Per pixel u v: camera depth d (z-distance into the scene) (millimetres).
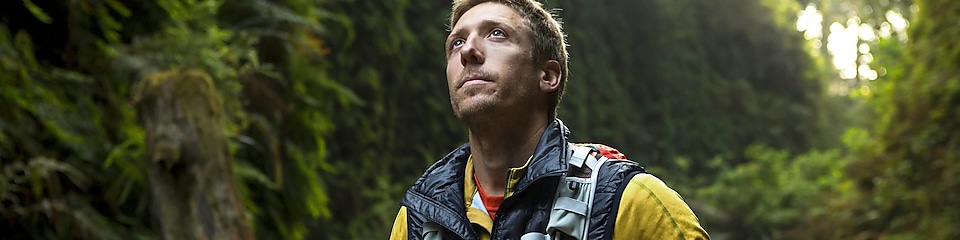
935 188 10047
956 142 10062
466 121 1895
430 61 13977
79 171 4785
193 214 3947
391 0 12672
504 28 1896
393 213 11578
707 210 15070
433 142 13734
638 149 17484
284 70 7074
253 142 5699
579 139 16141
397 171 13078
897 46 11594
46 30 5129
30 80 4566
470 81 1882
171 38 5352
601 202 1800
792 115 20500
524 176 1851
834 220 12117
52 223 4664
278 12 6758
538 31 1927
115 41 5273
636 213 1797
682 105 18719
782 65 21125
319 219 10180
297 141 7059
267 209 6438
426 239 1895
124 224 5047
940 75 10383
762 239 14484
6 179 4293
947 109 10234
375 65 12609
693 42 19594
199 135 4031
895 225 10414
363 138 11797
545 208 1809
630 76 18344
